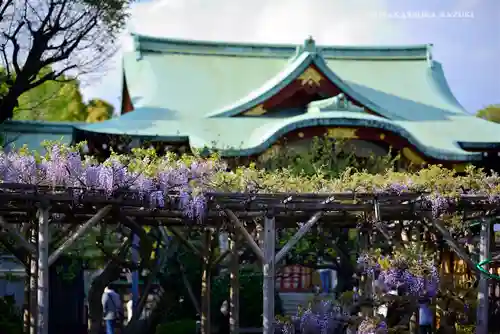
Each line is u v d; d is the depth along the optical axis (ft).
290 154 66.59
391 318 43.04
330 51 94.58
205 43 90.33
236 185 41.04
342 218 47.50
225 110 76.02
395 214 45.57
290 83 75.00
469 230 51.93
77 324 60.29
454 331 48.60
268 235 40.88
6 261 69.00
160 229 54.75
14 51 68.74
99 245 47.06
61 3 70.44
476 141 76.28
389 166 66.49
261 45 91.45
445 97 89.81
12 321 56.80
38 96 118.83
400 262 42.57
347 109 71.46
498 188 43.83
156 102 80.02
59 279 59.77
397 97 87.76
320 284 77.66
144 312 63.87
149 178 39.19
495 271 53.93
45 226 37.14
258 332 58.95
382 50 95.14
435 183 43.42
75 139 69.00
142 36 89.20
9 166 37.88
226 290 61.11
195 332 58.13
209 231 51.62
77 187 37.73
